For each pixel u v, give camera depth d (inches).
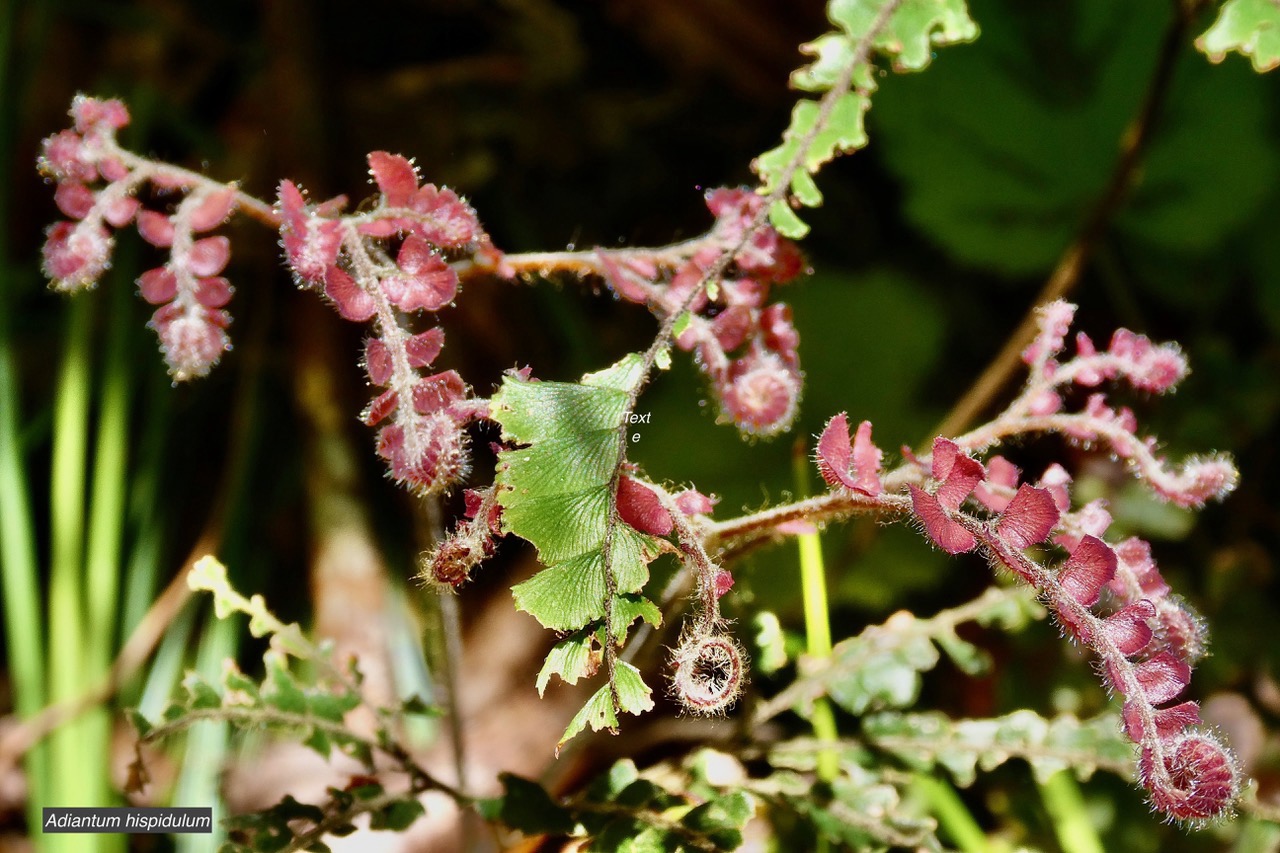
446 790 15.9
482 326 27.9
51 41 32.3
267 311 28.8
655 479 22.4
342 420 26.4
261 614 16.1
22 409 29.0
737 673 14.2
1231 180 25.6
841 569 19.8
